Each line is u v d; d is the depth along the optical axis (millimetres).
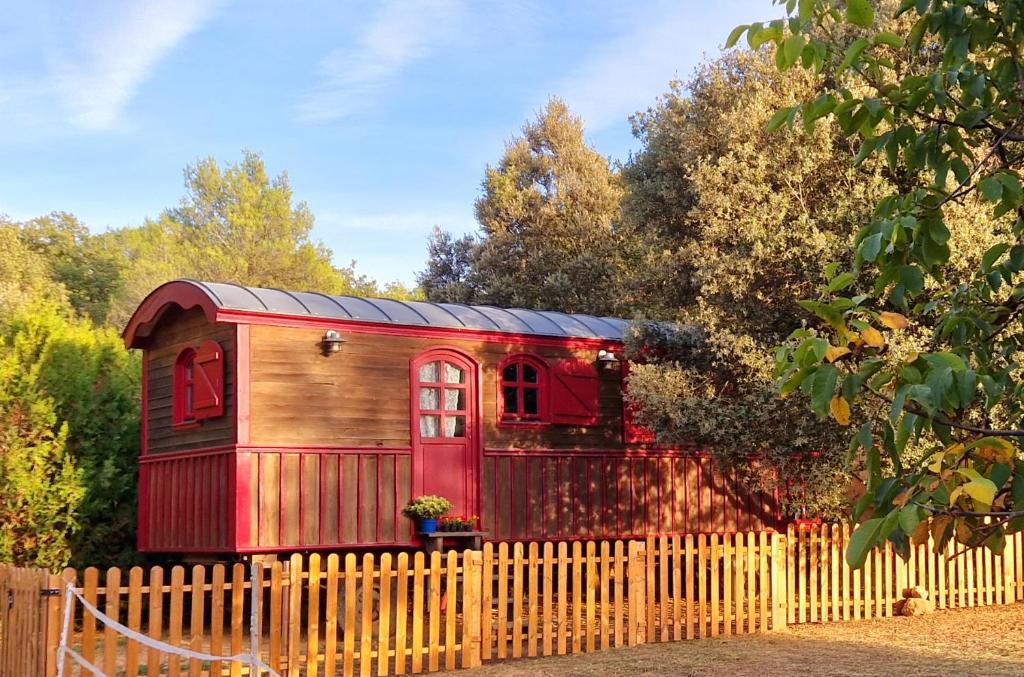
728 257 15469
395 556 15336
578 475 16500
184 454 14695
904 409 4074
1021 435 3939
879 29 17000
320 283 44688
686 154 20609
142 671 11680
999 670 10734
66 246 45750
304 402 13891
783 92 17562
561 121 40281
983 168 5641
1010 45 5133
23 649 9656
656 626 14320
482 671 11234
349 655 10695
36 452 15117
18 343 16016
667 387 15664
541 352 16422
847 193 15430
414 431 14789
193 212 44656
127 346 16281
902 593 15359
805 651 12156
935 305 5398
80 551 15836
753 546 13797
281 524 13445
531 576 12086
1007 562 16312
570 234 35531
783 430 15133
